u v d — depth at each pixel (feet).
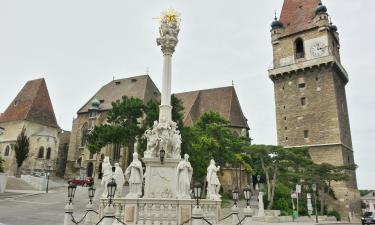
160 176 70.74
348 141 219.82
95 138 167.12
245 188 57.06
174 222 59.36
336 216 180.24
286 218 120.88
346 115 228.22
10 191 150.20
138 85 260.42
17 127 253.85
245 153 168.04
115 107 168.96
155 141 73.77
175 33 84.07
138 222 58.90
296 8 242.37
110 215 45.65
